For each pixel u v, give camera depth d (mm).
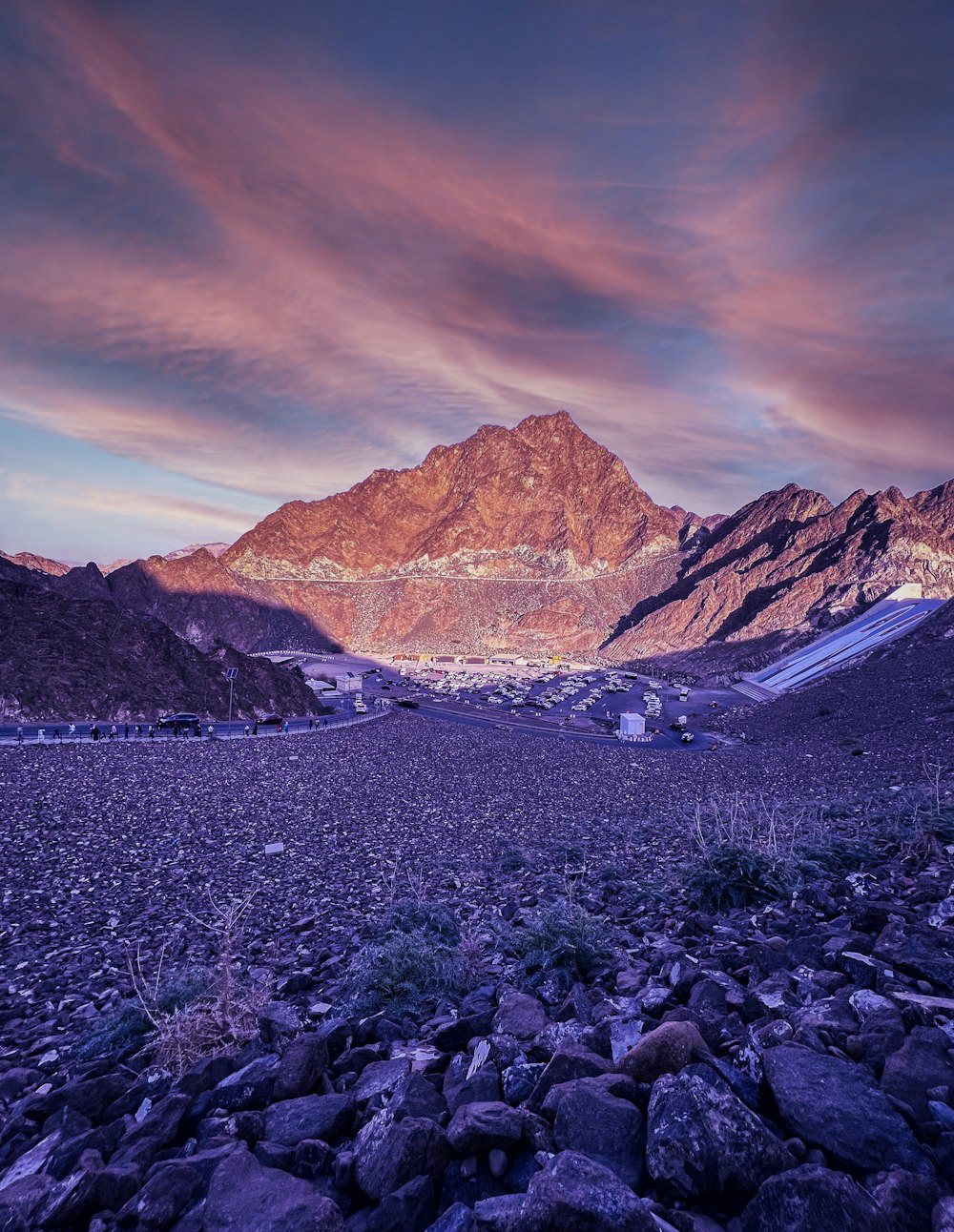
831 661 140625
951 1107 2758
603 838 22484
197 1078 4180
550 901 12273
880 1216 2160
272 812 29484
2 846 21016
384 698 142375
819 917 7234
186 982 6578
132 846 22141
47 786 32062
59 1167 3275
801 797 29891
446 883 16297
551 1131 2986
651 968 6086
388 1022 5289
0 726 57094
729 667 195375
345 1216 2834
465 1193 2775
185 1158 3102
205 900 15594
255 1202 2680
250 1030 5016
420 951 7133
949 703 61625
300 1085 3855
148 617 82688
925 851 9711
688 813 26953
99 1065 5227
